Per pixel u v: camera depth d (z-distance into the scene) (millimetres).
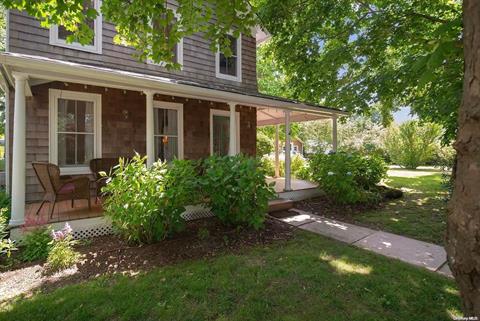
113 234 4535
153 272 3205
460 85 2207
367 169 7828
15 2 2941
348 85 7906
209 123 7961
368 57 7621
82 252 3777
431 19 6328
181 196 4016
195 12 3383
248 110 8852
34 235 3693
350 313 2459
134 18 3223
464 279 988
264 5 7848
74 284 2957
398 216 5871
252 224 4500
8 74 4156
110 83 4625
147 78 4652
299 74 8938
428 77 1358
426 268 3395
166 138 7168
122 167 3975
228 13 3201
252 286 2902
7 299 2680
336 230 4930
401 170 17109
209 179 4348
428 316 2414
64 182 4508
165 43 3512
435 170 16812
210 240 4191
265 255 3719
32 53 5523
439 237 4555
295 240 4363
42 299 2639
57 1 2916
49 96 5602
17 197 3908
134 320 2367
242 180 4328
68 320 2355
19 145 3895
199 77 7914
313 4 7723
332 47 8789
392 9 6875
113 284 2945
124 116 6496
